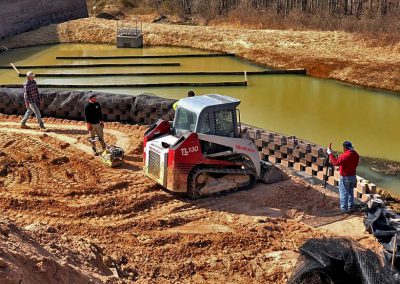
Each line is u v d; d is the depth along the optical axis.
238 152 13.27
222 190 13.27
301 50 34.59
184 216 12.05
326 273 6.40
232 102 13.10
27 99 17.00
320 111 23.53
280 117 22.50
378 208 11.86
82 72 29.72
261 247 10.78
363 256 6.67
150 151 13.20
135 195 12.77
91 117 15.02
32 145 15.80
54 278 6.46
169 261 10.16
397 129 21.19
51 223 11.28
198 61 33.50
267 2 50.34
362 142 19.59
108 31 41.09
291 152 15.43
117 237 10.90
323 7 46.72
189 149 12.60
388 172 16.75
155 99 18.25
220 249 10.66
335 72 29.78
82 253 8.58
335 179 14.20
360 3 44.66
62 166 14.38
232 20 49.72
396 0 42.75
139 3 55.91
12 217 11.48
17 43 38.97
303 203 13.08
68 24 42.25
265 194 13.43
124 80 27.95
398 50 32.78
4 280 5.52
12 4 40.19
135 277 9.44
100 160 14.95
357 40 35.22
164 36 39.56
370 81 28.31
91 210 11.92
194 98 13.41
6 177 13.56
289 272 9.77
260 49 35.06
